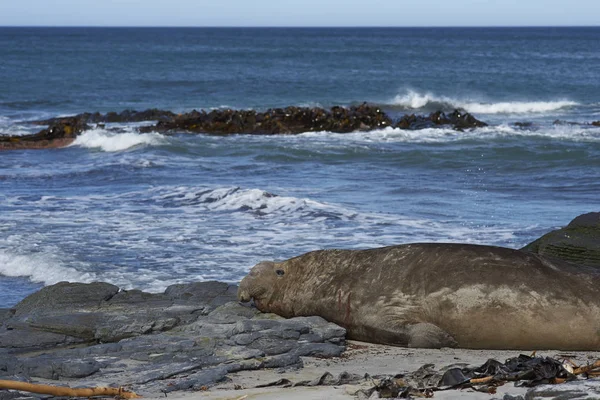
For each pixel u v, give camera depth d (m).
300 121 36.53
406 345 7.89
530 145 29.17
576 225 11.20
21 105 47.41
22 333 8.54
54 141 30.52
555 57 110.81
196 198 18.64
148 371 6.94
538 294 7.55
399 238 14.61
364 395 5.85
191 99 51.88
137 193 19.59
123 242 14.59
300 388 6.36
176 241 14.62
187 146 29.44
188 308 9.21
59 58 94.81
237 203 17.88
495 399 5.50
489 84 63.94
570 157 26.41
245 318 8.62
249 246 14.16
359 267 8.55
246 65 87.19
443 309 7.80
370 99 53.56
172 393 6.32
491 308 7.61
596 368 6.22
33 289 12.24
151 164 25.11
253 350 7.54
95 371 6.98
